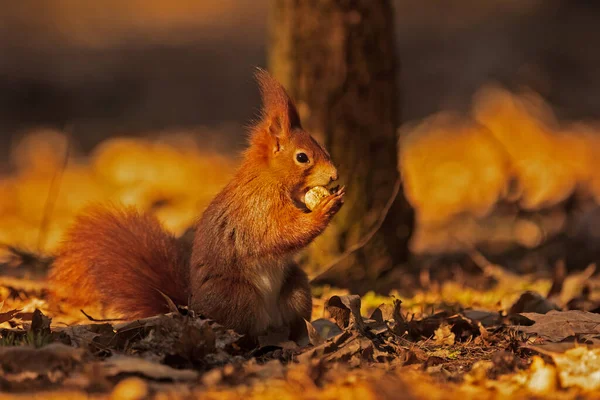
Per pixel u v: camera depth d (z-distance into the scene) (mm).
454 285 12805
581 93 31734
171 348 7562
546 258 14852
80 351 7125
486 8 41250
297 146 9023
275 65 12891
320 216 8672
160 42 41656
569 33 37500
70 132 14828
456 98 32656
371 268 12602
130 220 9953
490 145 24516
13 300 10891
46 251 14461
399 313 8992
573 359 7289
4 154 30328
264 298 8766
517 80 29188
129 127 33125
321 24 12469
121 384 6383
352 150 12523
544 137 25047
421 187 23594
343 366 7402
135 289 9375
